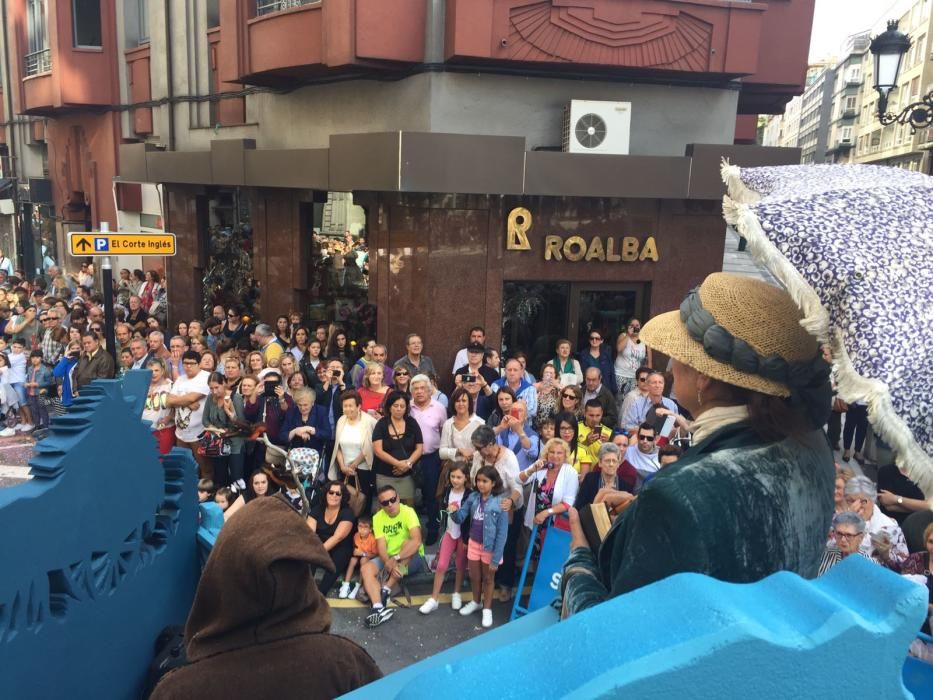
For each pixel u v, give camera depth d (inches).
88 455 92.9
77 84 728.3
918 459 34.9
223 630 64.1
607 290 443.2
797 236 41.2
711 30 403.5
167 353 403.9
